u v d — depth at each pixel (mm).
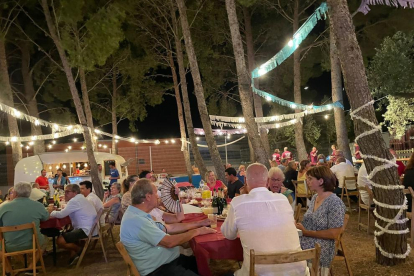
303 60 18891
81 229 5883
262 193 3311
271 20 18922
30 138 13516
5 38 15625
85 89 16922
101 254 6512
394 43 15719
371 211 7199
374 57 16469
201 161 13422
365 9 6070
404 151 16562
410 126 17344
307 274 3162
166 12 16250
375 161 4875
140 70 19828
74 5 11633
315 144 21875
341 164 8773
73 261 6059
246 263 3178
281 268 3068
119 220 6992
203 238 3596
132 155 22469
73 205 5863
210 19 18422
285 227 3158
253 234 3137
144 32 18672
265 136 17500
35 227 5137
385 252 4910
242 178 10484
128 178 6617
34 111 18094
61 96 19344
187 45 11258
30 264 5660
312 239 3707
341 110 14914
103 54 12055
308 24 6742
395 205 4844
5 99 14250
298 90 16797
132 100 22078
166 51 19625
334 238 3643
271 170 4656
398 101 16312
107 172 15961
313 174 3863
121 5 14211
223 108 21562
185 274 3373
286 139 23391
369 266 4945
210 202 5035
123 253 3258
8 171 20000
